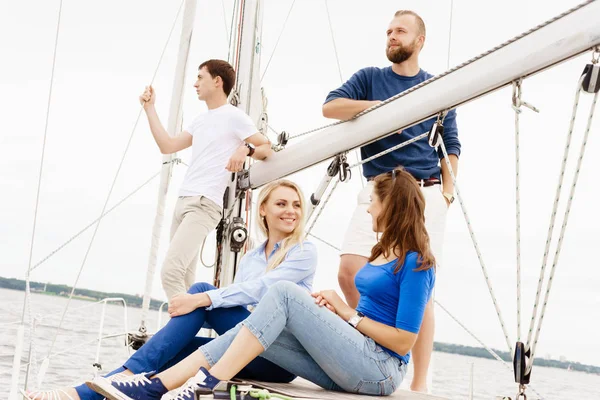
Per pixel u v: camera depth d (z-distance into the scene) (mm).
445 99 2846
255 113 4703
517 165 2264
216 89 4223
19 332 3496
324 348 2545
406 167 3518
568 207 2086
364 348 2564
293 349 2701
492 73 2617
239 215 4465
